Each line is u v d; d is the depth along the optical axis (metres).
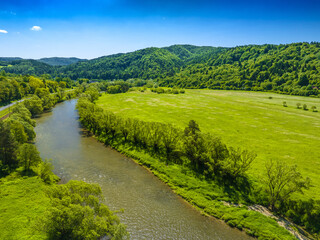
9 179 41.12
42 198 36.66
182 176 47.31
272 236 30.70
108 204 37.66
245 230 32.62
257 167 49.34
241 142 67.56
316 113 111.88
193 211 37.00
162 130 58.16
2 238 26.61
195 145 51.25
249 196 39.75
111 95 184.75
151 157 56.34
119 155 59.56
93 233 24.16
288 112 114.00
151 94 189.88
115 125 69.12
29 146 45.84
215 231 32.44
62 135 75.25
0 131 44.66
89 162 54.38
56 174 47.59
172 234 31.45
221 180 44.66
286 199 36.22
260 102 144.75
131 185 44.47
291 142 67.94
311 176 45.72
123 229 25.39
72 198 27.66
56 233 25.03
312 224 32.12
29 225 29.22
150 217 34.91
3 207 33.00
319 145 65.25
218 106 130.75
